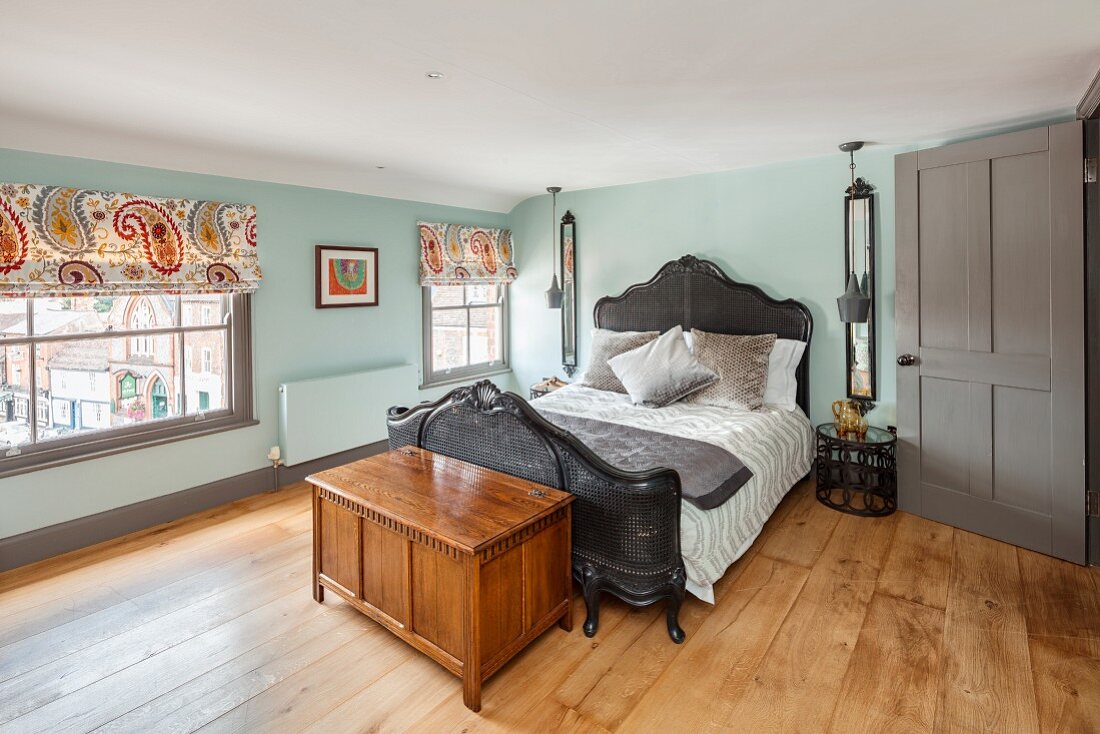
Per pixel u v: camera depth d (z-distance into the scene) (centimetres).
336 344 427
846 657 216
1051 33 186
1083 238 269
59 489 300
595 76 219
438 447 296
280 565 290
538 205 538
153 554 300
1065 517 283
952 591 260
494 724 185
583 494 237
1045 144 275
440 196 486
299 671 210
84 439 311
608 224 491
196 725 184
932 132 312
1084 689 196
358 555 233
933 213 317
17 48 189
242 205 365
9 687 201
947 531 321
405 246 472
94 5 160
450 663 199
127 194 315
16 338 288
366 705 194
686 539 237
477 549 184
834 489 392
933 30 183
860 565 285
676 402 389
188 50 192
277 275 389
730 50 196
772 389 388
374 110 261
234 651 222
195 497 354
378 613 227
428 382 498
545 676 208
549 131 302
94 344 318
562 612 231
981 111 275
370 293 446
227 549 307
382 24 174
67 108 253
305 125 285
